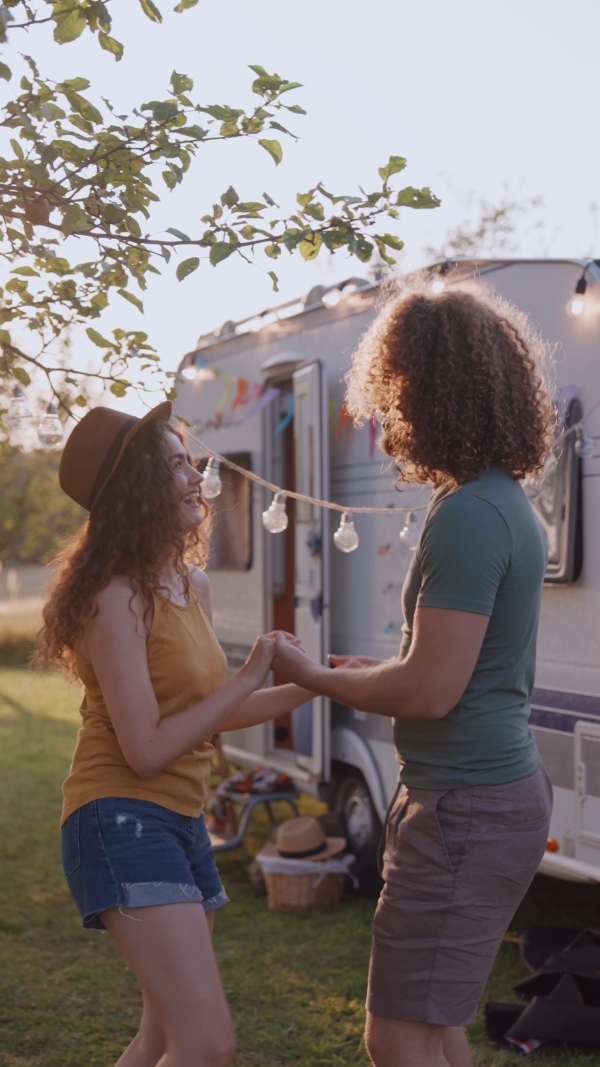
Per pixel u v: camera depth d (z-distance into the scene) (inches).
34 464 618.8
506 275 156.5
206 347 259.6
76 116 85.4
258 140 87.0
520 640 77.3
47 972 161.9
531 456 80.1
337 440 203.8
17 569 929.5
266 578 231.0
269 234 89.2
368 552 194.1
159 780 80.0
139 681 77.4
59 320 108.6
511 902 77.7
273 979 157.5
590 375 142.1
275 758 226.7
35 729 399.2
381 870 82.8
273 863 191.8
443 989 76.6
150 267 92.7
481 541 74.4
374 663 97.8
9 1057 131.8
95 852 77.2
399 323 79.6
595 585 140.9
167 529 82.0
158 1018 80.8
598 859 139.9
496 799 76.4
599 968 135.7
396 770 186.5
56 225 87.0
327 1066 129.7
